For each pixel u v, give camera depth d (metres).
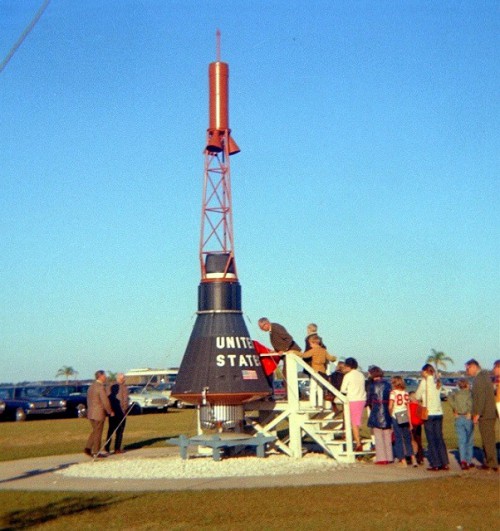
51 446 22.62
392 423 16.17
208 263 18.02
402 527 9.83
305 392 21.64
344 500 11.78
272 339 18.22
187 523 10.35
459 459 16.48
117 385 20.19
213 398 17.25
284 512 10.96
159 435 26.30
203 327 17.75
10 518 10.91
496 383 15.60
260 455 17.31
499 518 10.36
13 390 39.09
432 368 15.43
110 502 11.98
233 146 18.41
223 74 18.44
